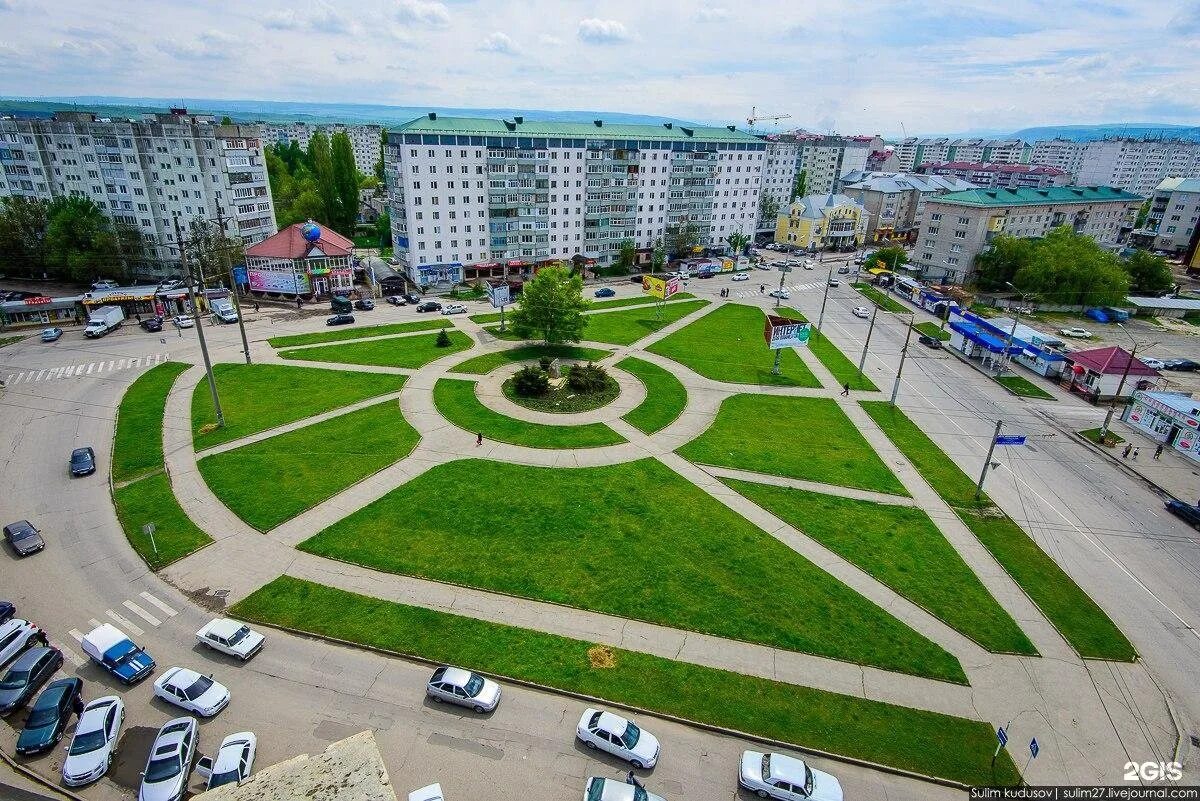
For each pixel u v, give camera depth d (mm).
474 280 126375
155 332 90312
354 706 32156
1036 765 30688
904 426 68688
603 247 140750
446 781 28562
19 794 27469
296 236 110500
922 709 33500
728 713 32688
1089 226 149750
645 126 146625
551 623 38156
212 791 11711
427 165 114188
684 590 41438
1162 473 59750
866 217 188875
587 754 30203
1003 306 121438
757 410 70750
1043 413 73625
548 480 53781
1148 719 33531
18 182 120750
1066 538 49062
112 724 29953
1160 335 106125
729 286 135625
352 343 87125
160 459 55375
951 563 45500
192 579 40875
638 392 73688
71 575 40969
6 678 32219
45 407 64938
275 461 55469
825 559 45281
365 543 44812
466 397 69938
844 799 28375
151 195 113750
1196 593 43375
